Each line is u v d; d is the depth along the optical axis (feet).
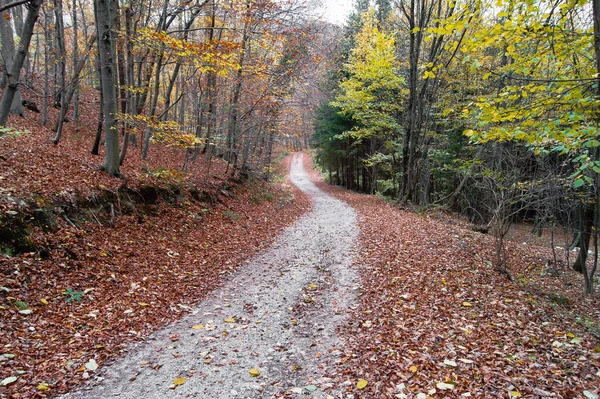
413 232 38.70
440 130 68.90
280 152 184.96
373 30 59.11
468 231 43.04
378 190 104.17
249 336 16.87
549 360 13.98
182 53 28.22
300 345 15.99
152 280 22.99
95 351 14.79
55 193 25.07
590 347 15.64
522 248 43.29
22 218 20.75
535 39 16.26
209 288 23.49
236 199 53.62
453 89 57.93
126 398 12.14
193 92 47.85
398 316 18.42
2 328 14.65
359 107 69.21
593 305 25.25
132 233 28.66
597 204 24.48
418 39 54.24
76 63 46.88
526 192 30.22
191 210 39.17
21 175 25.67
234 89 52.75
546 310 20.52
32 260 19.45
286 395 12.34
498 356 14.24
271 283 24.56
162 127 30.55
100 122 39.37
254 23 37.78
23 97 57.62
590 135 13.87
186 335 16.89
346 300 21.24
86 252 22.86
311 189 114.93
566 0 16.78
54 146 36.83
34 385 12.21
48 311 16.93
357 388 12.52
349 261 29.37
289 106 71.82
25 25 19.44
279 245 36.04
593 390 11.78
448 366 13.51
